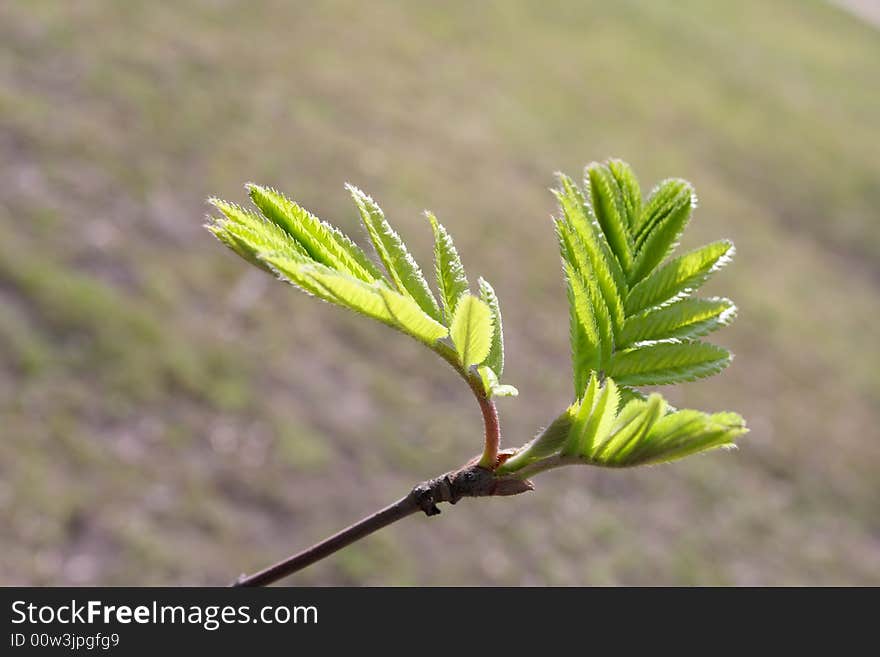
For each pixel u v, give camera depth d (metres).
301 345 8.75
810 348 12.29
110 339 7.75
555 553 7.88
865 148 20.48
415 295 1.03
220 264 9.16
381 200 11.22
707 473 9.38
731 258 1.16
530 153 14.28
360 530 1.13
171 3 13.51
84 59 11.14
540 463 1.06
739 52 23.55
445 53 16.52
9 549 6.11
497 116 14.96
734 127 18.77
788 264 14.52
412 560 7.31
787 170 17.80
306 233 1.00
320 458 7.82
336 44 14.88
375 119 13.19
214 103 11.64
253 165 10.81
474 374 1.04
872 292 15.02
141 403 7.47
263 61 13.23
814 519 9.45
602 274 1.11
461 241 11.18
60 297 7.84
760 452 9.98
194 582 6.52
